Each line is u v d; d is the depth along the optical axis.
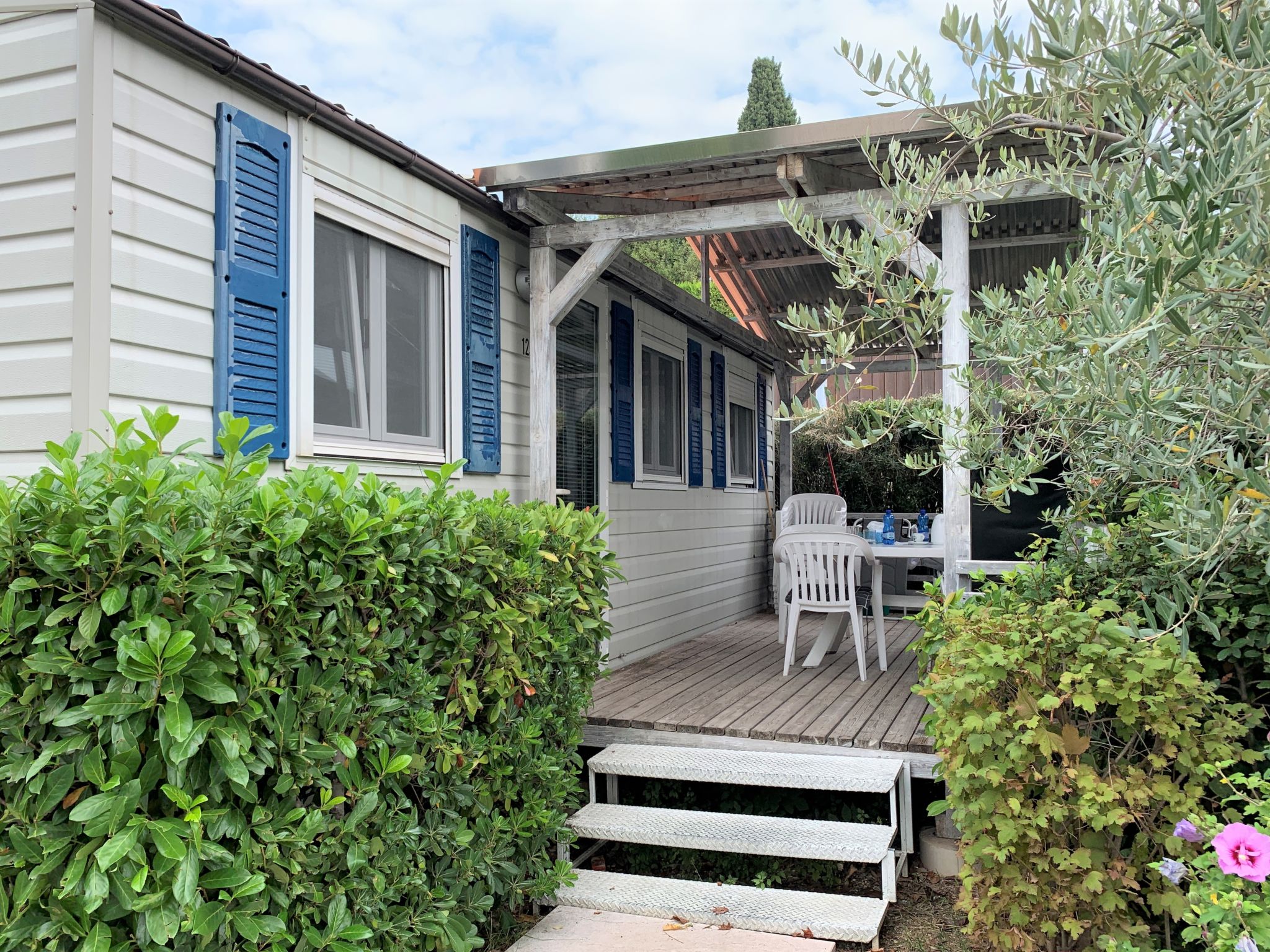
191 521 2.06
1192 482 2.12
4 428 3.00
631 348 6.83
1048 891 2.90
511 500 5.31
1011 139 4.27
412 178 4.42
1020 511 4.62
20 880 1.83
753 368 10.12
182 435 3.18
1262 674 3.25
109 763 1.90
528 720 3.39
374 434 4.21
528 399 5.52
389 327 4.32
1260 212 1.82
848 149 4.36
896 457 11.71
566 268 5.88
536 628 3.45
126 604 1.92
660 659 6.67
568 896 3.55
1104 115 2.64
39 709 1.88
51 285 2.94
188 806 1.95
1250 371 1.96
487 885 3.22
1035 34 2.33
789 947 3.15
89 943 1.83
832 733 4.20
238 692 2.12
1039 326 2.73
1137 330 1.75
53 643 1.87
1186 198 1.77
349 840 2.44
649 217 5.01
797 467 12.08
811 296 8.91
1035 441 3.07
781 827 3.77
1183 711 2.89
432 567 2.82
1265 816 2.40
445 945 2.85
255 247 3.48
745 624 8.98
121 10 2.92
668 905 3.44
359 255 4.14
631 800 4.51
